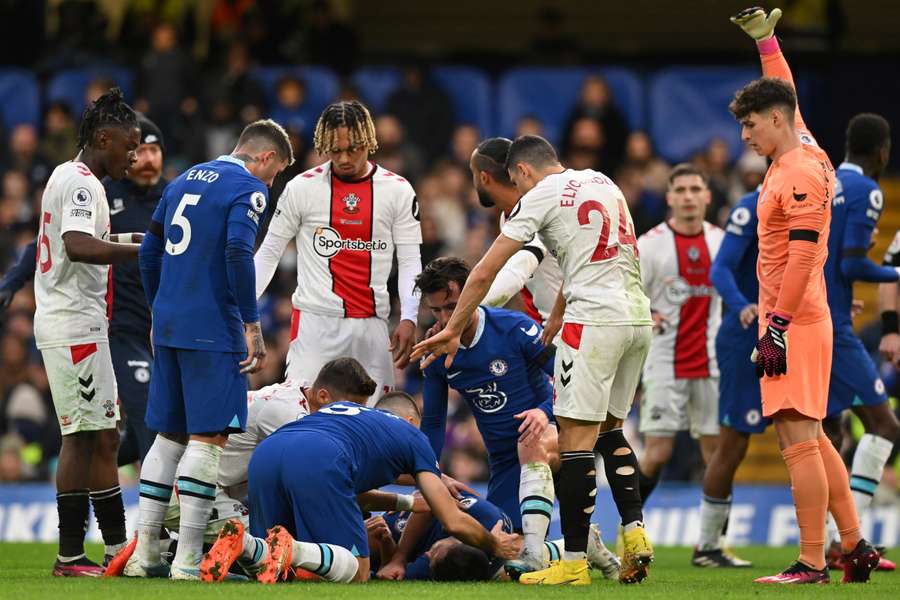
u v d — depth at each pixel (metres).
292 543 20.44
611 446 22.86
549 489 23.17
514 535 22.62
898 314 30.58
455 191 53.03
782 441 23.36
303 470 21.11
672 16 67.06
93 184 23.78
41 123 59.25
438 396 24.91
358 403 23.23
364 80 59.00
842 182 27.91
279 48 60.28
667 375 33.62
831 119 59.41
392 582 22.14
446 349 22.20
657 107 58.97
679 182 33.84
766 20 25.25
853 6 66.06
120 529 25.75
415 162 54.34
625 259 22.22
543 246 24.06
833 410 28.39
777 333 22.47
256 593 18.97
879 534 39.75
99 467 25.36
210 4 63.22
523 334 24.47
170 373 22.56
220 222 22.30
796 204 22.44
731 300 29.36
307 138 54.31
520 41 67.81
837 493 23.61
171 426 22.64
